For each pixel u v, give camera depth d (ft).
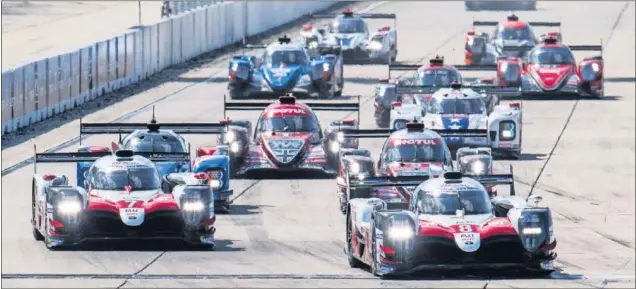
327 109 331.98
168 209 238.68
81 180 269.64
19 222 267.59
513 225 220.43
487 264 217.56
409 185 242.17
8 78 378.53
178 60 557.33
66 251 238.07
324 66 462.60
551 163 352.90
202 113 432.66
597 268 233.14
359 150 298.97
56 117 412.57
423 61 595.47
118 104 445.78
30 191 301.84
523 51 553.64
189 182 255.09
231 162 318.65
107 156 251.60
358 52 571.28
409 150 285.43
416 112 365.20
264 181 318.65
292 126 324.39
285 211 284.00
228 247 246.27
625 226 274.98
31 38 572.10
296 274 221.66
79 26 618.03
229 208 286.87
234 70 457.68
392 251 216.33
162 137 288.51
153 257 234.17
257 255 238.68
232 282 214.07
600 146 380.37
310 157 318.86
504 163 352.28
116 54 476.54
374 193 272.10
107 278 215.72
